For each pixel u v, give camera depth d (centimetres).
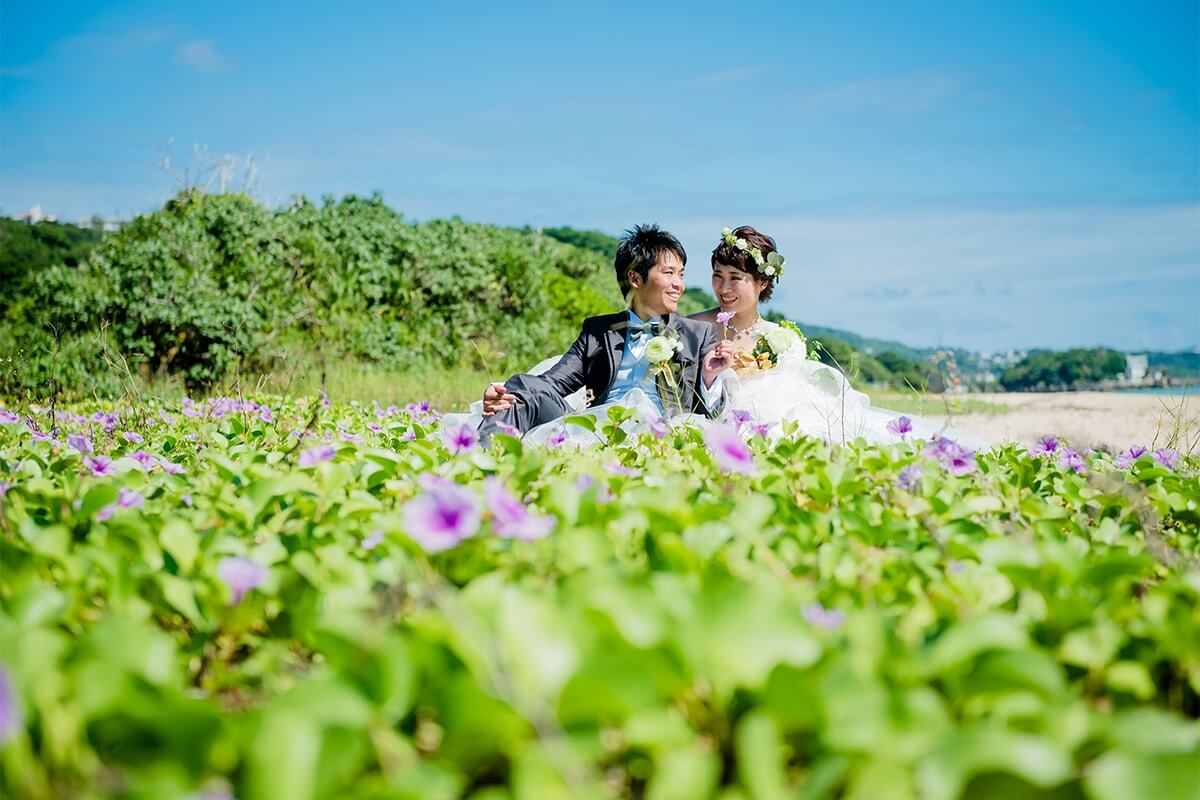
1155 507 272
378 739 107
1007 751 97
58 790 99
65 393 784
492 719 104
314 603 157
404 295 1310
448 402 956
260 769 94
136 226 1170
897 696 114
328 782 97
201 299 1041
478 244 1455
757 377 477
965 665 125
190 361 1058
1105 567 166
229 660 158
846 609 162
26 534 182
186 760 104
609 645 118
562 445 353
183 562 172
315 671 142
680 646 116
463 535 156
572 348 479
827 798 104
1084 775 99
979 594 166
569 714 108
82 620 156
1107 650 140
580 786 95
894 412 521
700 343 471
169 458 343
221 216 1173
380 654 114
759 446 336
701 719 121
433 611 127
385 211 1397
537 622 116
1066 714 112
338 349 1170
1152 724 109
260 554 179
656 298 468
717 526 182
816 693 109
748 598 125
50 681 108
